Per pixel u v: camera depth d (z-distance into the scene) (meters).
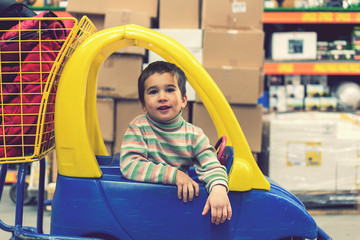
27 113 1.06
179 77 1.11
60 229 1.03
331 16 2.68
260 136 2.15
